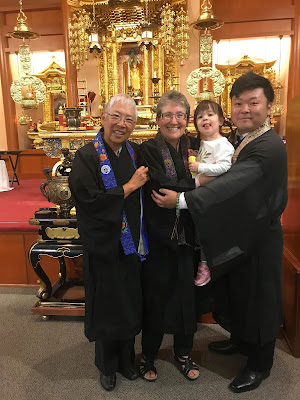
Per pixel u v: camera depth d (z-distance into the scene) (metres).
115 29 4.87
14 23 7.13
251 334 1.66
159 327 1.71
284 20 6.25
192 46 5.92
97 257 1.59
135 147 1.73
